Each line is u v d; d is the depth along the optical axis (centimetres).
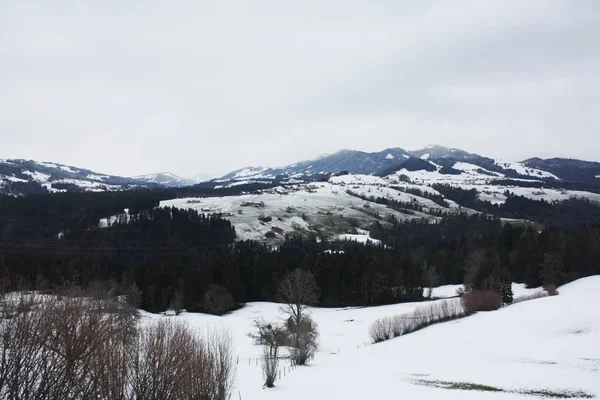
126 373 1341
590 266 10688
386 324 6756
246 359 4916
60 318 1136
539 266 11225
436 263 13525
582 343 3919
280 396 2759
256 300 11556
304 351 4709
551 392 2577
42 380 1057
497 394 2577
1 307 1070
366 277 10681
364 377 3406
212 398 1820
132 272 10206
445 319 7069
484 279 8712
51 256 10756
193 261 13788
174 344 1577
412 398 2553
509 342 4422
